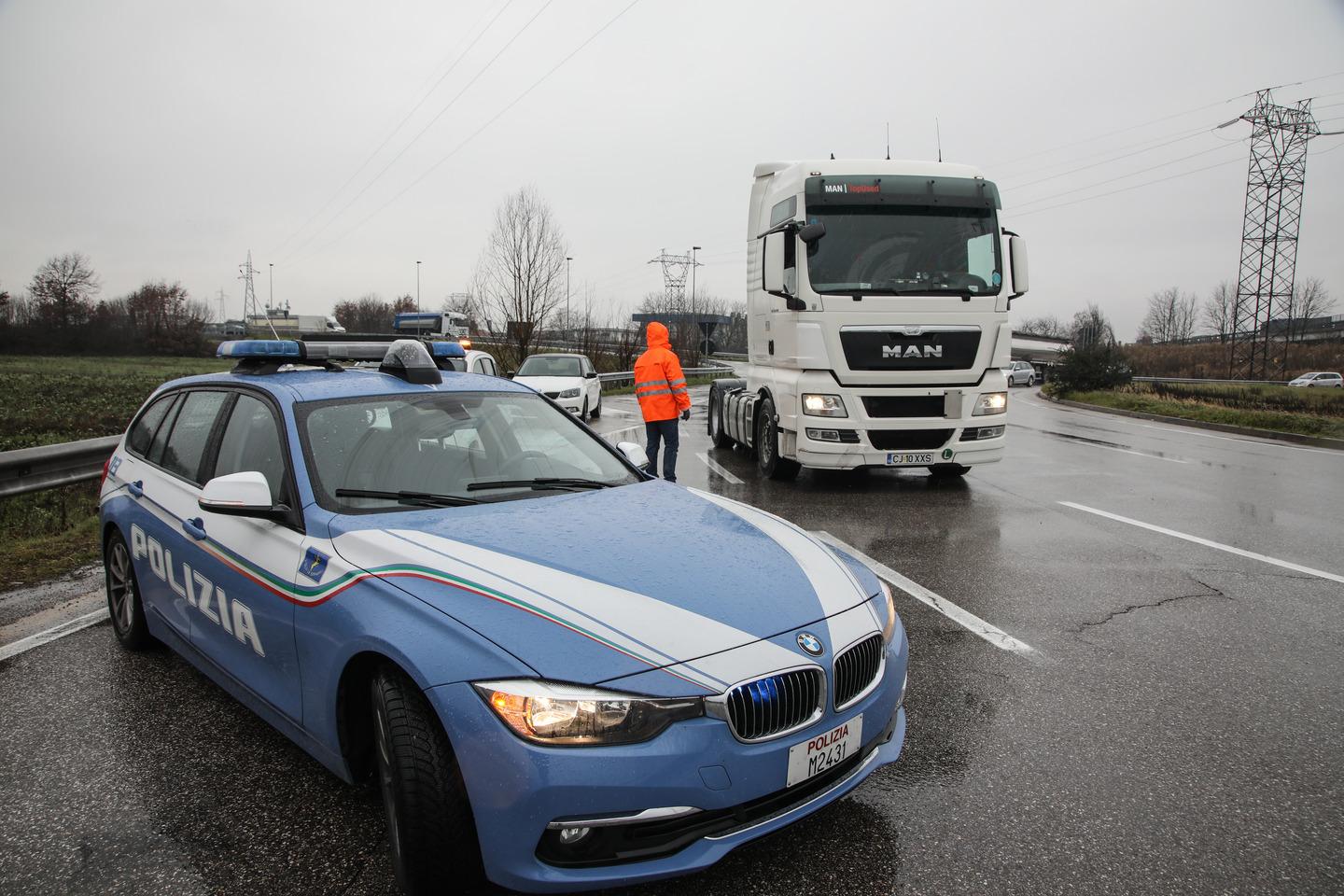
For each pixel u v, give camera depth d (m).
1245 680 3.87
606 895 2.33
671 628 2.25
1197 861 2.50
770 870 2.46
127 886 2.41
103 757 3.19
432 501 3.03
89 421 15.96
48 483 6.85
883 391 8.66
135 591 4.12
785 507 8.31
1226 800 2.84
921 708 3.56
